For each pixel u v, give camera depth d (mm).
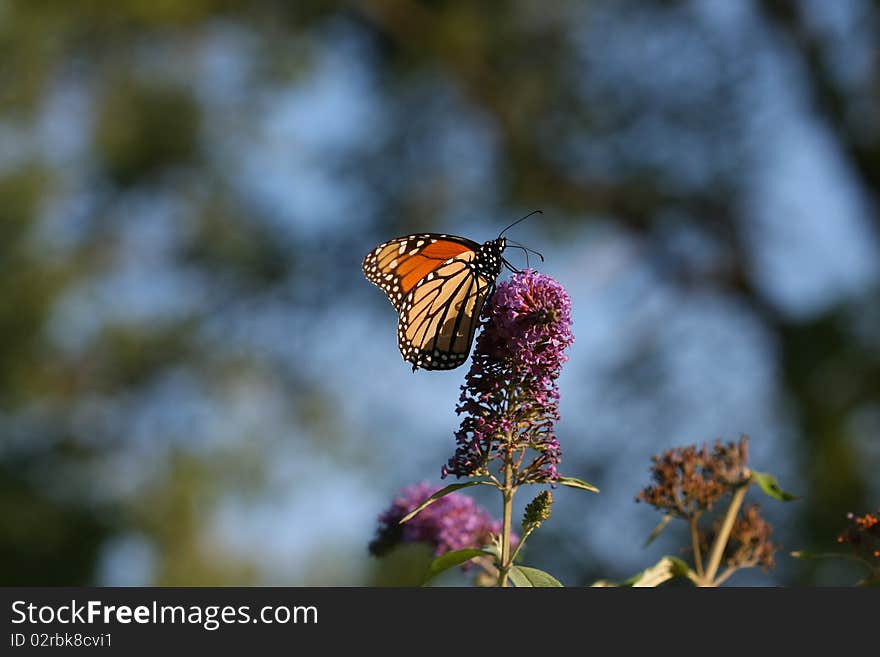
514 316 3246
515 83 15016
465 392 3266
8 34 14148
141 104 14594
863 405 12477
